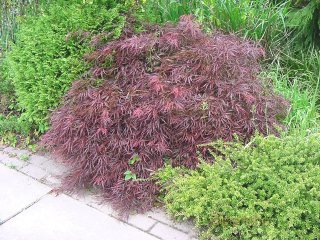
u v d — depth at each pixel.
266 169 2.54
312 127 3.25
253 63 3.21
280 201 2.39
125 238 2.58
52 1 3.73
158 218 2.73
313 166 2.63
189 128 2.82
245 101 2.91
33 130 3.61
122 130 2.88
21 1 4.13
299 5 4.25
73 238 2.58
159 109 2.79
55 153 2.99
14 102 3.91
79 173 2.90
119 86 2.99
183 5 4.02
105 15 3.16
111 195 2.87
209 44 3.01
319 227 2.38
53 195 2.96
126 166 2.87
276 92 3.33
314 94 3.54
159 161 2.88
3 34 4.30
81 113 2.90
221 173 2.65
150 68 3.01
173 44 2.96
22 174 3.19
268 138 2.79
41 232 2.63
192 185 2.61
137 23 3.29
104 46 3.11
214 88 2.90
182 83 2.90
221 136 2.83
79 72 3.18
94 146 2.87
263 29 3.96
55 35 3.21
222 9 3.93
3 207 2.85
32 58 3.26
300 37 4.14
